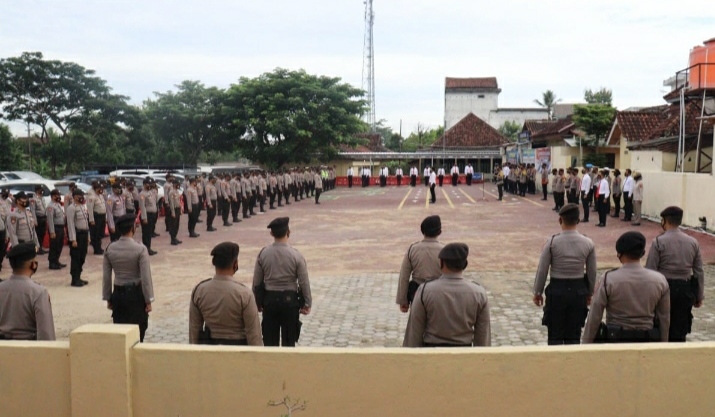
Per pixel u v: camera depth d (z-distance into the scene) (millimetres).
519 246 15633
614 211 21891
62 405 3863
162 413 3787
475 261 13633
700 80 19156
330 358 3660
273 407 3709
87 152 42188
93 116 41656
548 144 42656
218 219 23750
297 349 3719
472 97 73688
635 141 27047
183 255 15023
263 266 6359
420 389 3639
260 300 6352
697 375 3619
